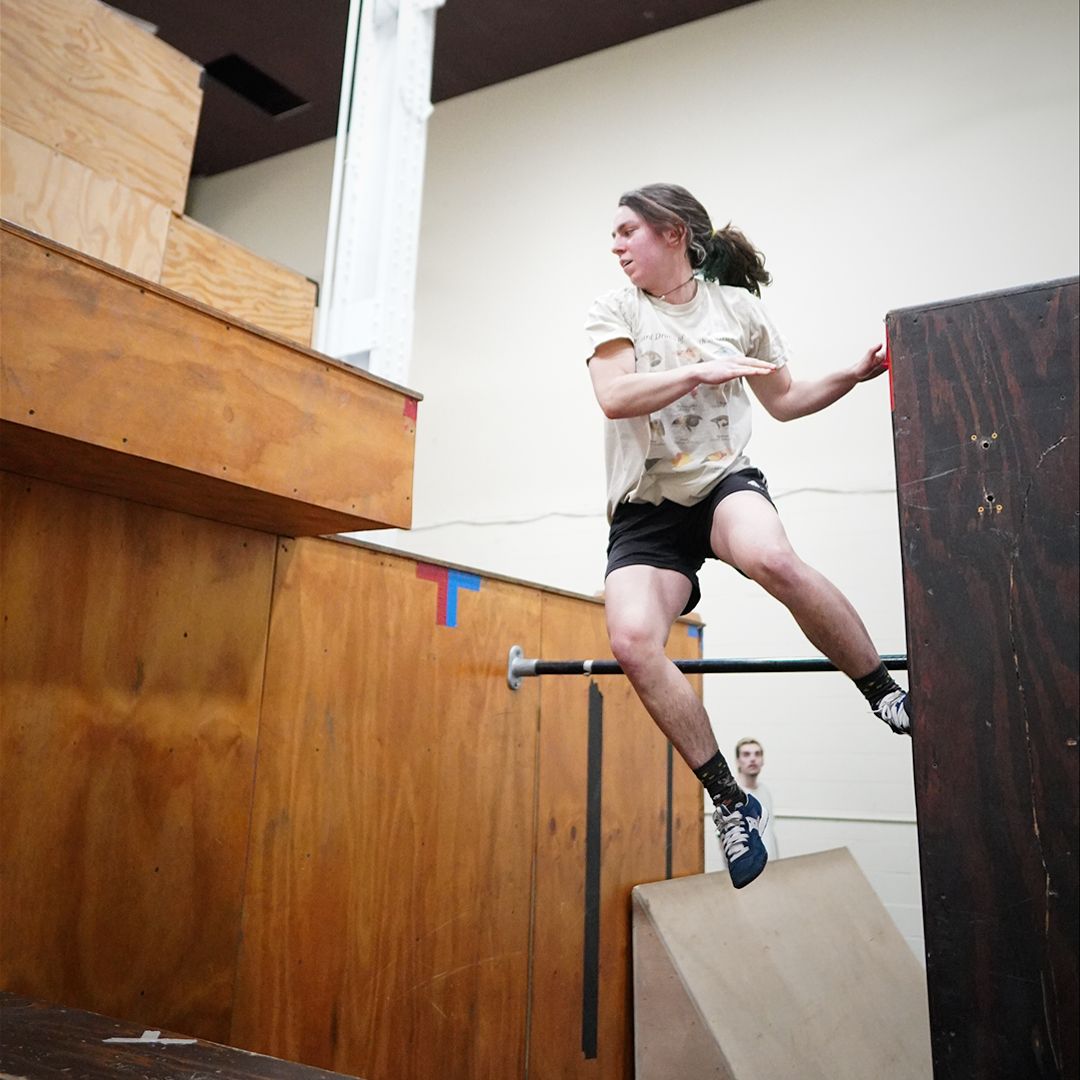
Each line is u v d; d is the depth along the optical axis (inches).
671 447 62.6
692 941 114.6
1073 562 41.4
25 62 89.4
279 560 85.7
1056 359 43.2
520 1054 103.7
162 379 62.9
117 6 247.3
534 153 263.6
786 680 204.4
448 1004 96.2
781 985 119.3
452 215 271.0
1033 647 41.6
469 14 246.7
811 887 139.5
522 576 238.4
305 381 72.4
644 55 253.6
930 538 44.4
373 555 94.3
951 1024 40.5
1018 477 43.1
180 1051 48.3
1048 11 208.7
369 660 92.5
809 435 211.8
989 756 41.7
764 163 231.3
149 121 100.7
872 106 222.5
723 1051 103.9
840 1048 119.0
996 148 207.8
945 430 45.0
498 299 259.0
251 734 81.8
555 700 114.4
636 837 124.0
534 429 246.4
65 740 69.3
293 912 83.4
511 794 106.6
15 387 55.4
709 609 213.9
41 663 68.4
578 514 236.1
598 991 114.3
